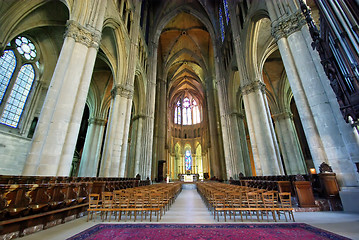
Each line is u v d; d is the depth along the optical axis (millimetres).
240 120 18281
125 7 13719
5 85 11898
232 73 17469
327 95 5848
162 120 25156
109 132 11078
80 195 5102
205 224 3871
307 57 6508
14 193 3201
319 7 4328
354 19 3420
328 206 5336
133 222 4117
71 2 7969
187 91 45125
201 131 42188
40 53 14086
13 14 9227
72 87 6664
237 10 14789
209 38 27938
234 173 16312
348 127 5289
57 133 5949
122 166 11125
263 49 13836
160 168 22344
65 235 3184
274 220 4125
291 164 18266
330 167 5512
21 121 12781
